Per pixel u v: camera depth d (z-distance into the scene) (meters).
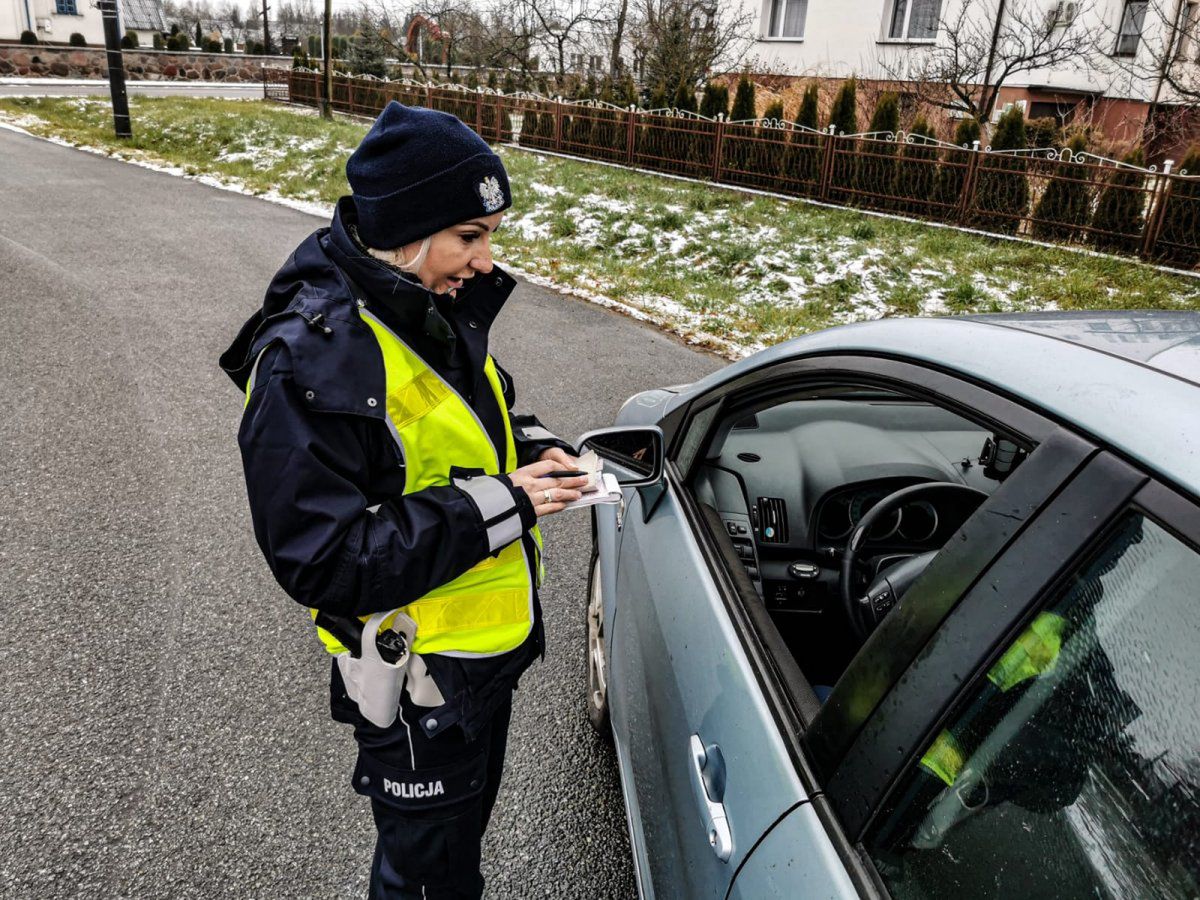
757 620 1.56
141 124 19.19
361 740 1.53
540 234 11.21
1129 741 0.85
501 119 17.69
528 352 6.81
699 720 1.50
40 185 12.31
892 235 10.85
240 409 5.18
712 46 19.05
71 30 42.88
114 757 2.60
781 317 8.09
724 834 1.28
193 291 7.63
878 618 2.00
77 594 3.37
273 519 1.24
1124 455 0.93
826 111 17.56
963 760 0.98
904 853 1.01
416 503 1.30
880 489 2.33
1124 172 10.20
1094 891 0.84
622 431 1.91
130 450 4.59
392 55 28.52
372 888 1.66
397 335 1.34
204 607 3.33
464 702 1.47
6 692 2.84
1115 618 0.88
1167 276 9.56
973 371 1.23
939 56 17.45
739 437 2.54
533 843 2.41
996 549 1.00
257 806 2.46
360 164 1.30
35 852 2.28
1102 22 15.93
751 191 13.41
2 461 4.39
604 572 2.53
